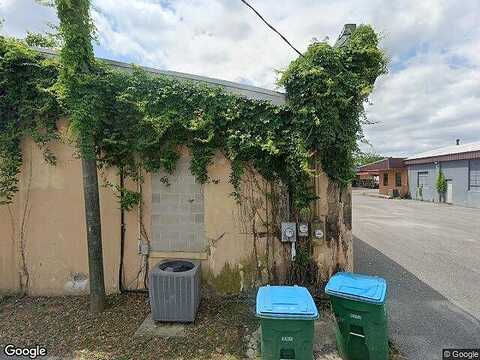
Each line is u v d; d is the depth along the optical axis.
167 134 4.78
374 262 7.05
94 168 4.33
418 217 14.80
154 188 4.93
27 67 4.76
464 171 20.12
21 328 3.91
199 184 4.90
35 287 4.96
